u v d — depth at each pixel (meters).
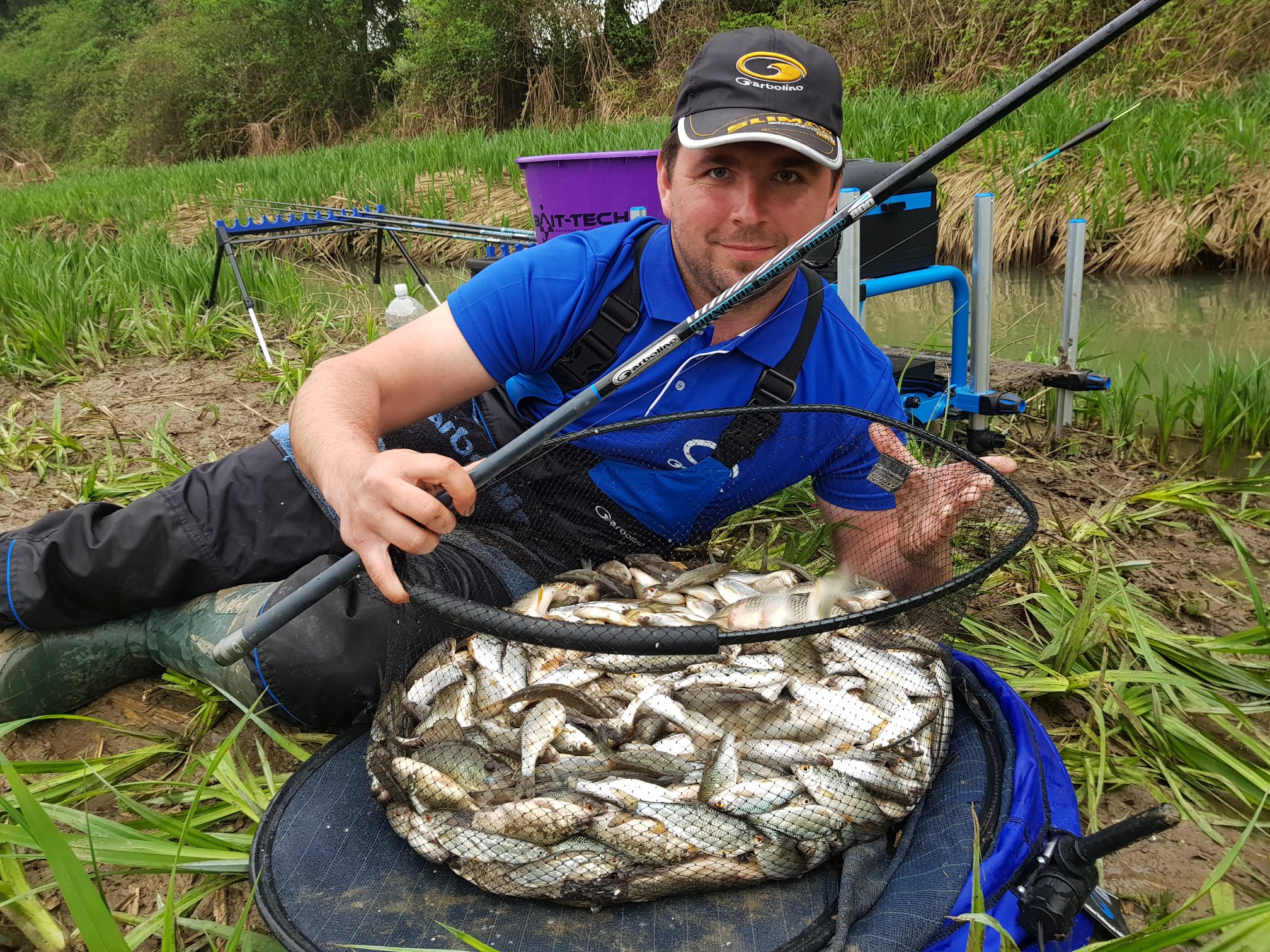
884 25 7.23
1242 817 0.94
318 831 0.81
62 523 1.01
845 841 0.73
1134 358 2.30
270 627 0.81
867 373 0.95
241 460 1.02
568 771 0.73
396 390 0.88
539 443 0.77
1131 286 3.19
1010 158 3.87
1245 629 1.23
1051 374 1.83
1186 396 1.87
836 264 1.55
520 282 0.88
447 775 0.75
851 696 0.76
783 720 0.75
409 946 0.69
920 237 1.65
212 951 0.77
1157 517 1.57
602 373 0.91
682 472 0.93
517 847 0.70
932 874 0.72
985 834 0.73
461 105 10.02
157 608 1.04
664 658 0.76
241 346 2.52
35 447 1.68
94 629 1.03
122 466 1.66
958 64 6.59
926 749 0.76
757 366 0.89
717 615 0.81
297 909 0.72
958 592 0.79
